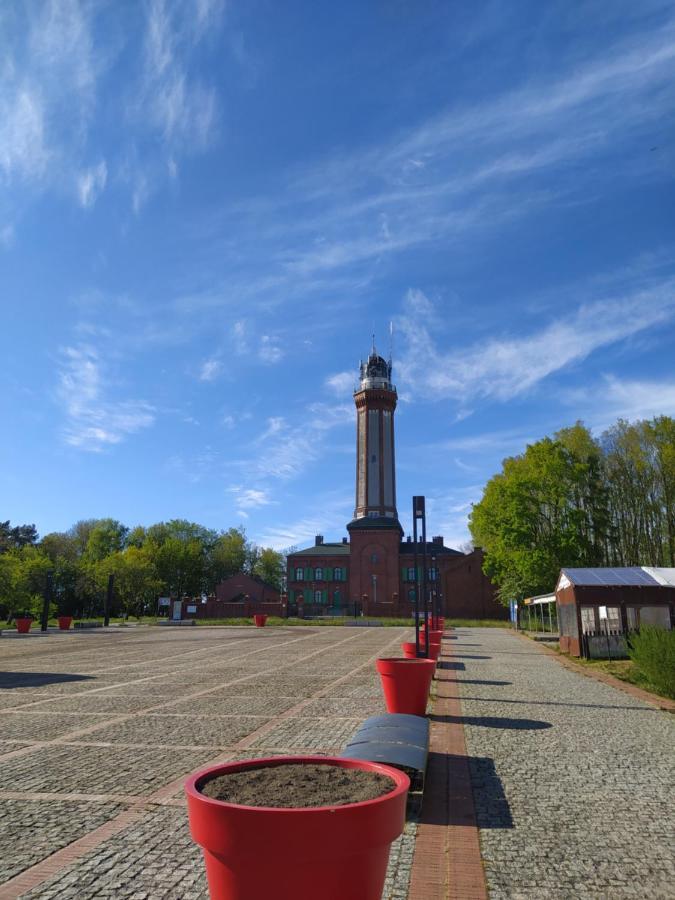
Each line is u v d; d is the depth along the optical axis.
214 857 2.86
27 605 59.47
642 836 5.40
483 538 51.09
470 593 73.12
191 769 7.51
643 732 9.73
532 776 7.24
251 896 2.77
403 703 10.17
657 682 13.77
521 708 11.89
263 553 116.50
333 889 2.77
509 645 29.52
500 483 46.69
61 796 6.47
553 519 45.12
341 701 12.63
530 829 5.57
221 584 91.75
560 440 50.09
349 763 3.91
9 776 7.24
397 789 3.18
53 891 4.32
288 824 2.73
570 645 23.84
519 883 4.50
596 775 7.28
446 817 5.89
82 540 101.44
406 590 81.38
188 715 11.14
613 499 51.19
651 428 48.34
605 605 22.75
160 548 90.00
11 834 5.40
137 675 17.61
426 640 15.19
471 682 15.74
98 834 5.40
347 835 2.77
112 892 4.31
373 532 81.94
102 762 7.86
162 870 4.66
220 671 18.50
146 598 77.44
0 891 4.34
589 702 12.64
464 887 4.44
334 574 87.06
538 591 47.34
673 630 14.01
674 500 47.09
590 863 4.85
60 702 12.81
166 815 5.88
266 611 69.44
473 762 7.89
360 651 25.89
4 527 85.81
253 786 3.41
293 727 9.95
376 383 87.19
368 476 84.62
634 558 50.69
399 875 4.64
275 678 16.69
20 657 23.92
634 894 4.35
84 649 28.03
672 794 6.55
